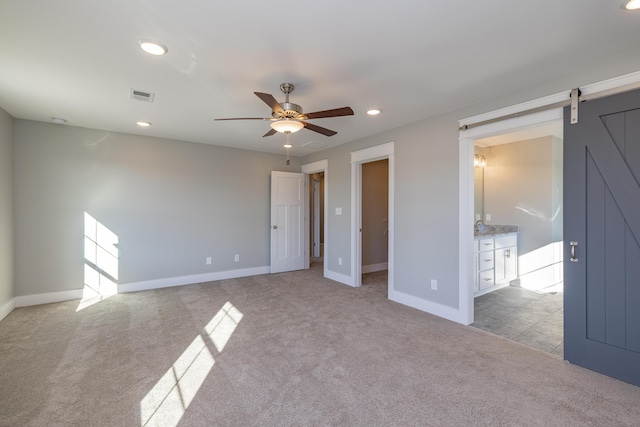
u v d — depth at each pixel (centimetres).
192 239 491
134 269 444
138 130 419
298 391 204
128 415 180
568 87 242
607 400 193
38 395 198
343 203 496
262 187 563
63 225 398
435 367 233
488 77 250
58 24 180
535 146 468
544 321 328
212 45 203
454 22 179
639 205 203
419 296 365
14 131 367
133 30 186
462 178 318
